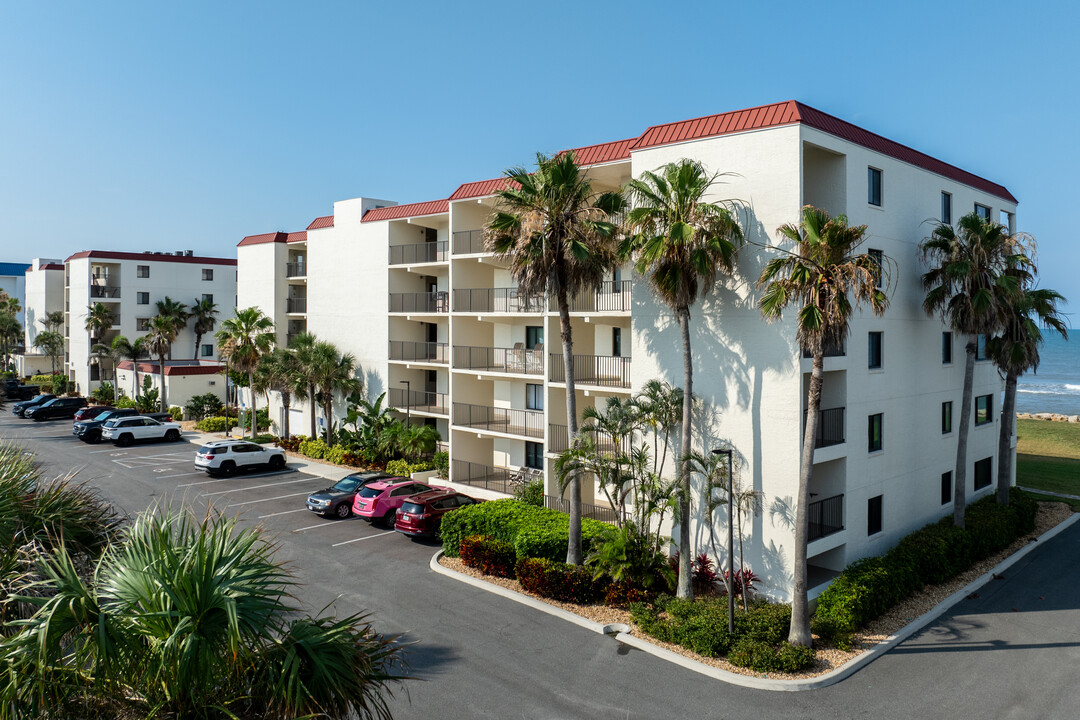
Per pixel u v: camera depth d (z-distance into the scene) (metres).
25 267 103.06
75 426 43.44
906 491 22.92
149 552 7.69
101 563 8.27
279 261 44.19
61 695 6.96
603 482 19.80
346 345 38.78
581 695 13.82
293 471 35.38
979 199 27.08
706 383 20.12
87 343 61.03
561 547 20.73
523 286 20.34
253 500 29.50
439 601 18.73
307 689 7.20
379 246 36.62
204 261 66.50
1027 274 24.52
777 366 18.70
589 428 21.64
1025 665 15.37
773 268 16.56
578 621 17.50
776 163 18.52
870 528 21.53
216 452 33.59
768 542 18.97
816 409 15.97
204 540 7.46
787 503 18.58
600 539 19.89
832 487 20.31
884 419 21.75
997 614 18.38
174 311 63.81
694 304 20.36
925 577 20.08
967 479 27.47
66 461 36.62
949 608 18.78
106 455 38.75
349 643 8.09
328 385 38.00
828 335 16.61
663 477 21.02
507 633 16.78
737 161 19.23
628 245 19.09
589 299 26.69
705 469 18.16
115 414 44.66
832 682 14.53
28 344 79.50
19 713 6.84
